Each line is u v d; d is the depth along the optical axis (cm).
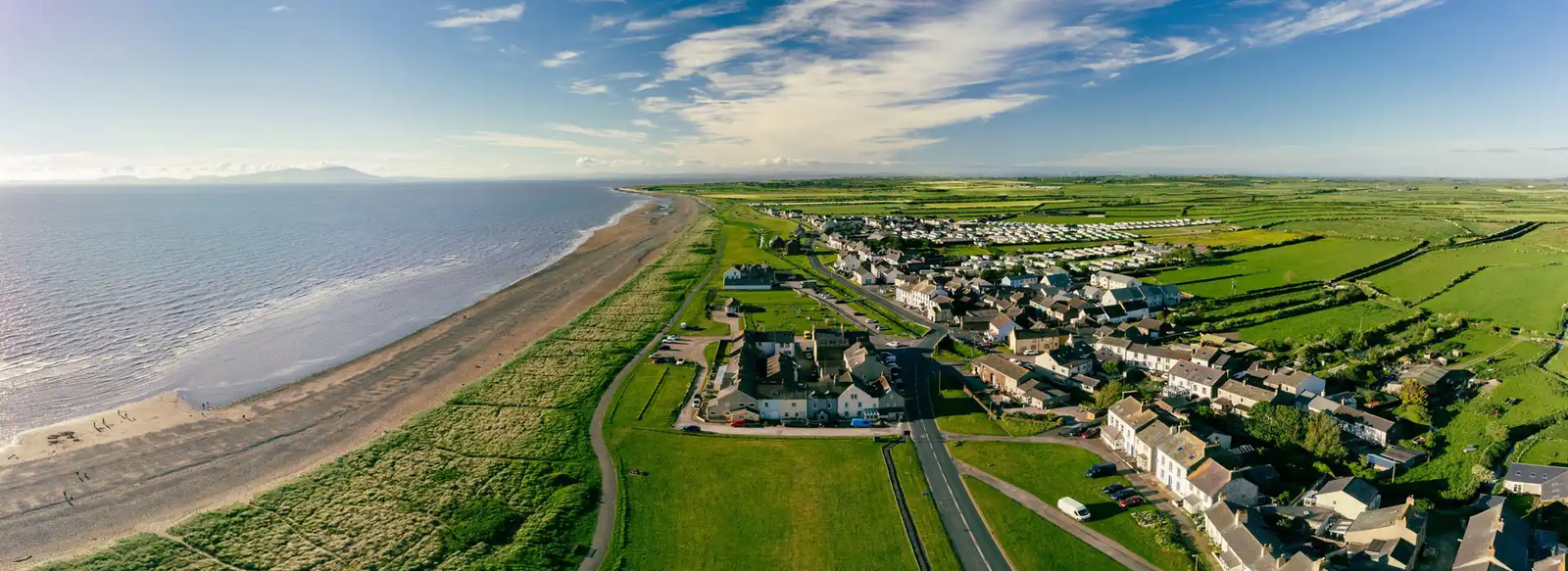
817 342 14325
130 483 8788
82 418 10744
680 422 10981
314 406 11488
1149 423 9581
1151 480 8988
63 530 7712
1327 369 12538
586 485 8819
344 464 9194
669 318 17538
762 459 9656
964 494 8706
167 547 7238
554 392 12025
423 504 8212
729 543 7644
